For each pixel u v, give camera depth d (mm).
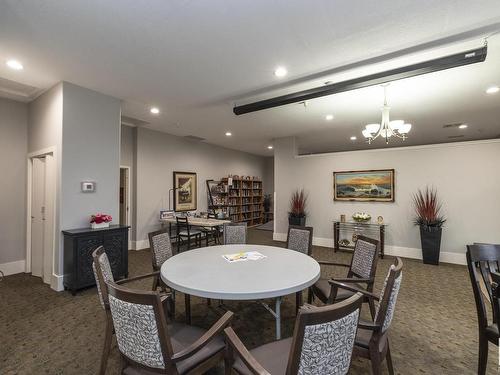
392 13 2117
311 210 6602
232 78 3328
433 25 2266
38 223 4012
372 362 1480
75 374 1879
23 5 2014
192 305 3041
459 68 3029
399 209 5539
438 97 3949
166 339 1205
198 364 1389
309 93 3459
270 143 7957
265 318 2713
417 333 2453
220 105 4359
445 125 5645
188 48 2641
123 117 5121
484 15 2131
